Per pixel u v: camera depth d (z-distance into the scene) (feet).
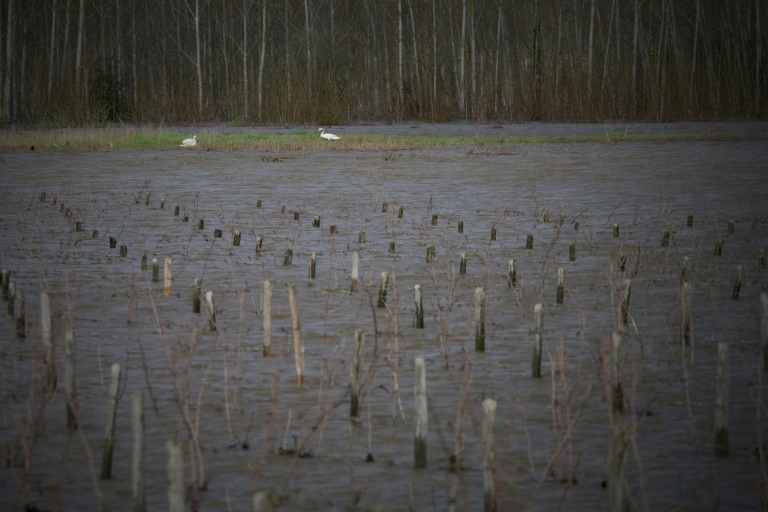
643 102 533.14
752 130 459.32
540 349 104.27
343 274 157.89
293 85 538.47
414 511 73.41
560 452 84.17
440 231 199.72
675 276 154.81
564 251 177.17
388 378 104.42
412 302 138.72
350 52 622.95
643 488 76.74
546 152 366.63
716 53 598.75
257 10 640.58
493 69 618.44
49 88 505.25
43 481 79.15
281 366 108.47
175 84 595.47
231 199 249.14
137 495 70.38
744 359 110.32
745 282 148.97
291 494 76.38
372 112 581.12
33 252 175.73
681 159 337.31
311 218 218.38
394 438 87.56
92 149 378.94
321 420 88.17
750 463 81.71
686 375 99.81
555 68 563.07
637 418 92.12
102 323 127.03
